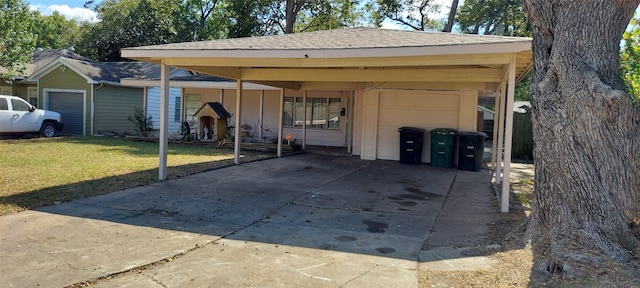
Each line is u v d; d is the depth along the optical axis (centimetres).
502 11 2433
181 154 1312
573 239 397
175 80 1806
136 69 2316
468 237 524
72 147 1377
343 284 372
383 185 900
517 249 444
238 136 1138
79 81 1922
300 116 1831
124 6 2816
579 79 409
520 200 764
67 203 645
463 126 1247
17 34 1488
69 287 355
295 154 1431
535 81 472
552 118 431
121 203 659
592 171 402
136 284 364
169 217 588
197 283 369
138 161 1108
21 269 389
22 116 1609
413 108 1300
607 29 415
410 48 650
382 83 1293
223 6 3120
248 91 1883
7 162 1014
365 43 737
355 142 1456
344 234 532
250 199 718
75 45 3155
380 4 2694
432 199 771
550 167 434
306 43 786
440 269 409
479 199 777
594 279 345
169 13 2905
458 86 1213
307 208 668
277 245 480
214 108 1600
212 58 816
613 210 394
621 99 389
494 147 1165
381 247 481
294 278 384
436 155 1207
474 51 616
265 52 734
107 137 1798
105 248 453
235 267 408
